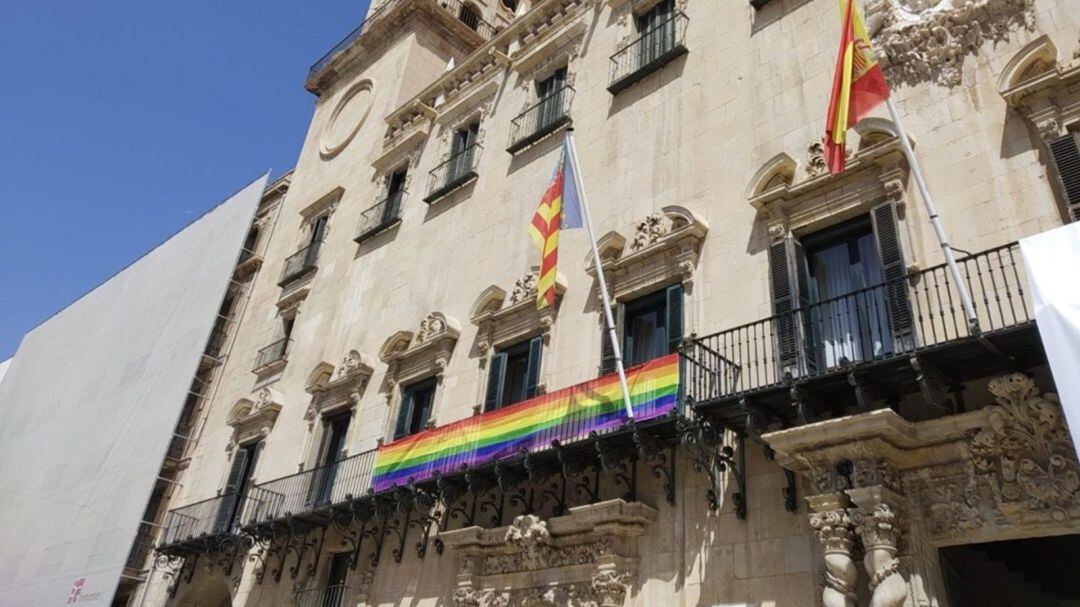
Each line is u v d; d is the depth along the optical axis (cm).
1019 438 861
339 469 1845
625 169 1641
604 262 1498
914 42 1229
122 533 2467
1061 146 987
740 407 1034
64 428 3234
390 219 2309
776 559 1020
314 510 1714
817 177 1218
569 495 1334
